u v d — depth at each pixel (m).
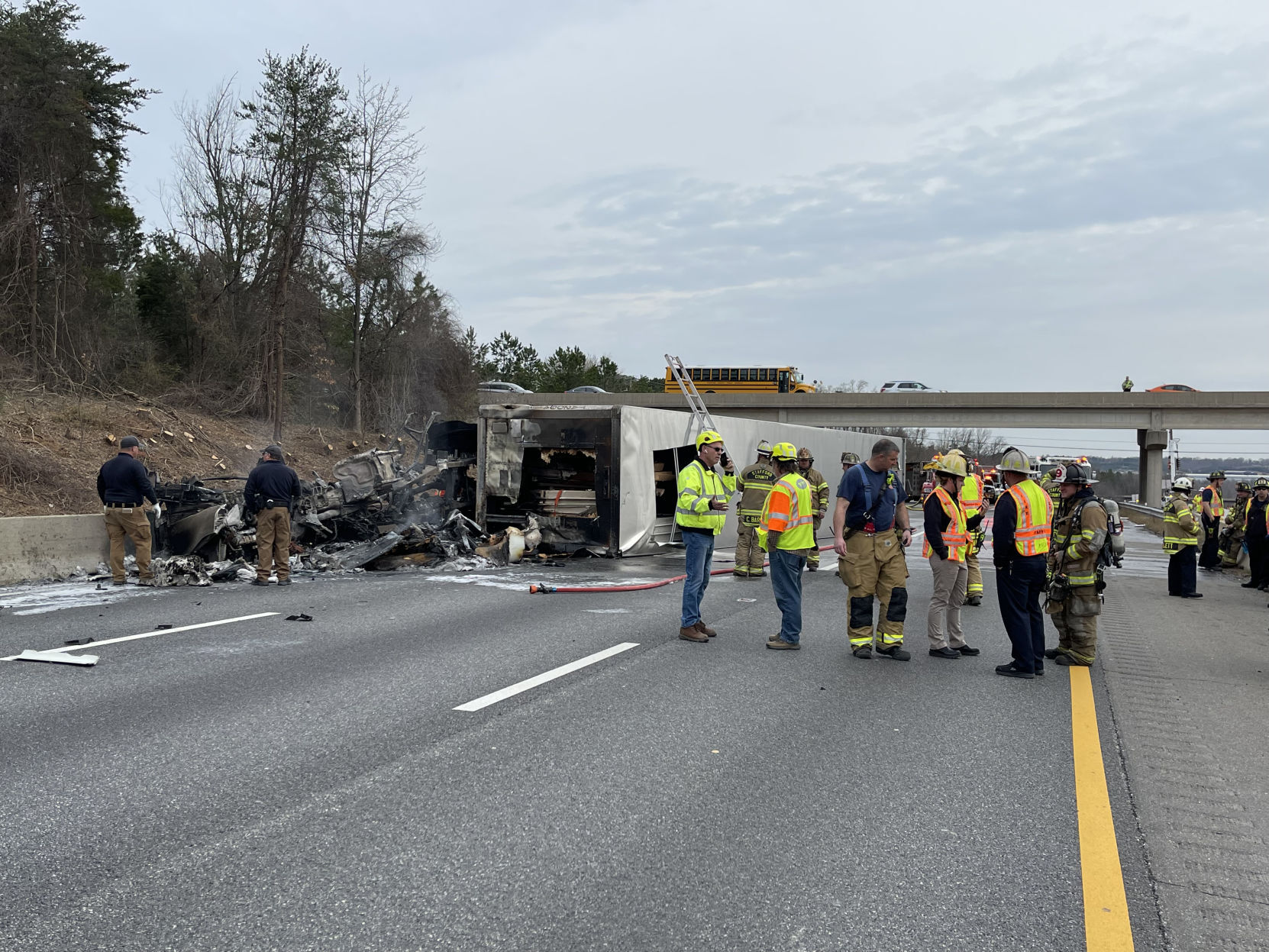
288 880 3.29
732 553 16.44
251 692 5.91
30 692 5.86
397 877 3.33
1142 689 6.84
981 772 4.70
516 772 4.48
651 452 15.24
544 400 48.53
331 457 24.89
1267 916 3.26
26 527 10.93
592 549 14.52
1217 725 5.82
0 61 23.23
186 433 20.48
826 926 3.07
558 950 2.87
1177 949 3.01
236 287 27.39
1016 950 2.95
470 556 13.93
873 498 7.45
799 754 4.89
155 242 28.16
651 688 6.23
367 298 29.78
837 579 13.26
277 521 11.29
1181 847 3.86
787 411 50.41
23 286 21.44
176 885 3.23
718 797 4.22
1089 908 3.25
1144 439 50.53
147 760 4.56
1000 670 7.12
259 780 4.30
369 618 8.88
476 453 15.91
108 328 24.67
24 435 15.82
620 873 3.41
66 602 9.56
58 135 23.73
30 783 4.21
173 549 12.33
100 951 2.80
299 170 26.19
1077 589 7.51
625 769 4.57
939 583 7.77
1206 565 18.89
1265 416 46.47
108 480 10.70
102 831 3.69
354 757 4.66
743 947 2.92
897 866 3.55
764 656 7.45
